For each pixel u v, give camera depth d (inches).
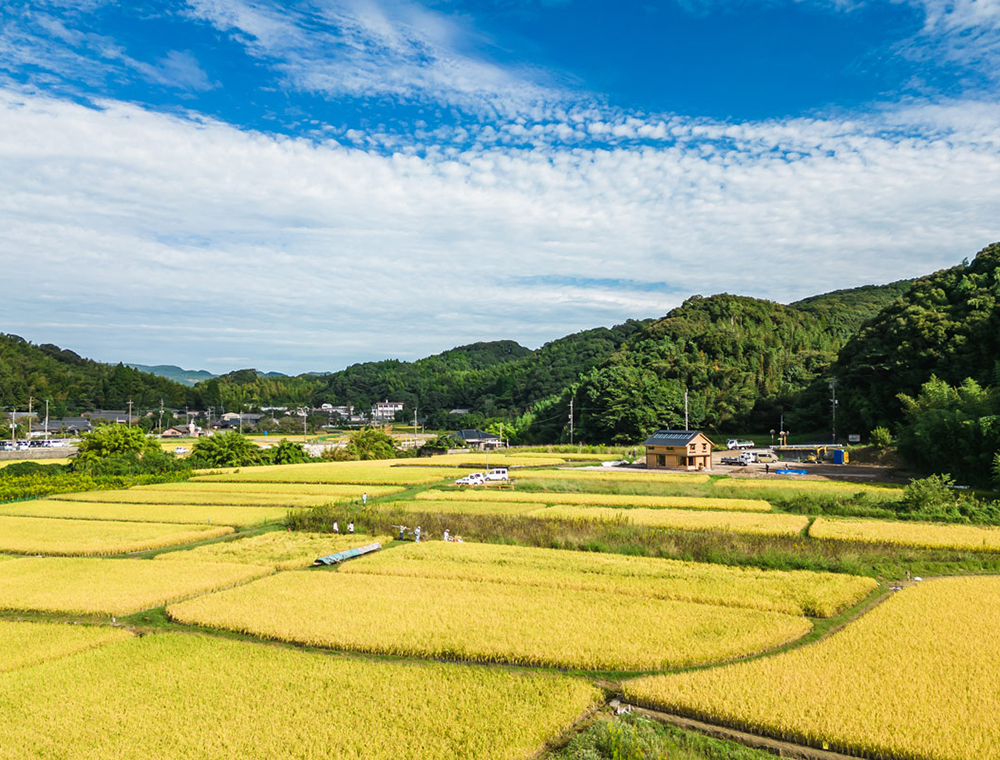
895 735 690.8
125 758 681.6
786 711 746.8
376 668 895.7
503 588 1282.0
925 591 1196.5
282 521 2176.4
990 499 2194.9
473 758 671.1
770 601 1162.6
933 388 3336.6
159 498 2733.8
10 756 685.3
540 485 2851.9
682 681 829.8
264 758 677.3
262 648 977.5
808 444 4968.0
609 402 5526.6
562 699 792.3
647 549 1596.9
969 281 4429.1
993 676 828.6
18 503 2647.6
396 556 1577.3
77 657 946.1
